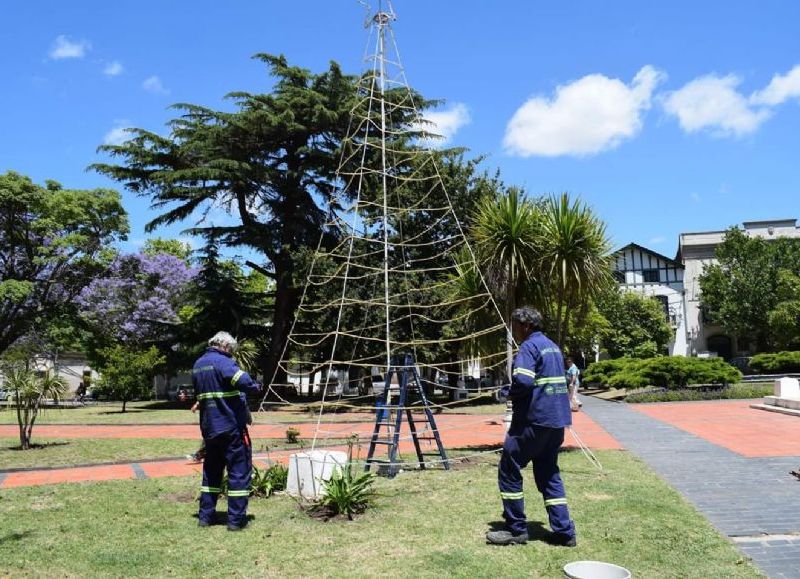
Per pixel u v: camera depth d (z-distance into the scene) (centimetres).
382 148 1082
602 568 448
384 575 466
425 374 2878
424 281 2638
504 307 1416
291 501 711
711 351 5238
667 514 623
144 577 470
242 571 479
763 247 4688
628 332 4606
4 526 616
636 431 1356
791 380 1731
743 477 811
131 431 1702
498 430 1513
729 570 471
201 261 3119
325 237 3036
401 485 788
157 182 2877
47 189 3341
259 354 3100
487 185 2803
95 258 3381
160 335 3384
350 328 2680
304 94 2869
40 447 1292
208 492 614
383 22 1099
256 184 2975
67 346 3650
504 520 596
